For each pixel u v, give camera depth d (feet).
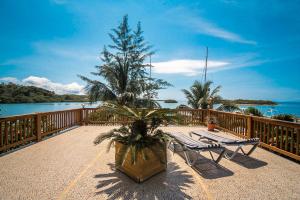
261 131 15.16
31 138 15.48
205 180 8.59
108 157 11.73
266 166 10.57
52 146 14.47
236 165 10.71
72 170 9.55
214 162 11.10
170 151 13.38
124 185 7.95
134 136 8.98
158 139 9.11
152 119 9.75
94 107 27.17
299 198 7.08
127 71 33.86
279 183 8.36
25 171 9.37
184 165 10.62
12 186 7.75
